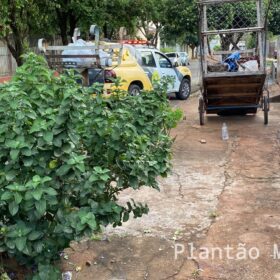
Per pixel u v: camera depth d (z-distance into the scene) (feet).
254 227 16.30
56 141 10.63
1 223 11.23
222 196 19.38
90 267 13.85
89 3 53.72
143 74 42.47
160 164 13.53
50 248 11.02
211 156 25.75
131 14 62.39
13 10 38.81
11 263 12.49
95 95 12.68
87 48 36.27
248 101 35.88
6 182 10.57
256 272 13.46
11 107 10.76
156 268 13.80
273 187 20.34
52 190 10.01
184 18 91.35
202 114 35.01
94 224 10.37
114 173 12.57
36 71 12.20
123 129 12.19
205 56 32.94
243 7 45.37
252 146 27.84
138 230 16.20
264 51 32.40
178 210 17.95
